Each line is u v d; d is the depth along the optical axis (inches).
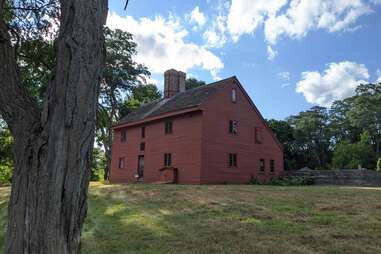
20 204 114.5
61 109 116.3
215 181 968.3
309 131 2470.5
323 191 568.7
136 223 344.2
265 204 424.2
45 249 109.0
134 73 1497.3
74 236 114.5
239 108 1075.3
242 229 299.4
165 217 370.3
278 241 260.4
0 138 624.4
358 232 277.7
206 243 261.6
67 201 113.3
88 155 119.4
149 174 1112.8
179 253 240.4
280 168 1184.8
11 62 129.0
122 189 693.9
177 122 1040.2
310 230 288.5
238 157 1043.9
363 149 1785.2
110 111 1472.7
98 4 125.6
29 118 122.3
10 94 124.3
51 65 239.9
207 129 974.4
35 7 232.8
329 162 2498.8
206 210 401.4
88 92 119.4
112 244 268.2
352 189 626.5
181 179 989.8
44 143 115.6
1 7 134.1
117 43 1438.2
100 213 419.8
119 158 1273.4
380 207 382.0
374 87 2343.8
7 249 113.5
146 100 1704.0
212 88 1048.8
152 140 1122.0
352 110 2391.7
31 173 115.0
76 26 120.6
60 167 113.3
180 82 1309.1
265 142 1144.2
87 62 120.1
